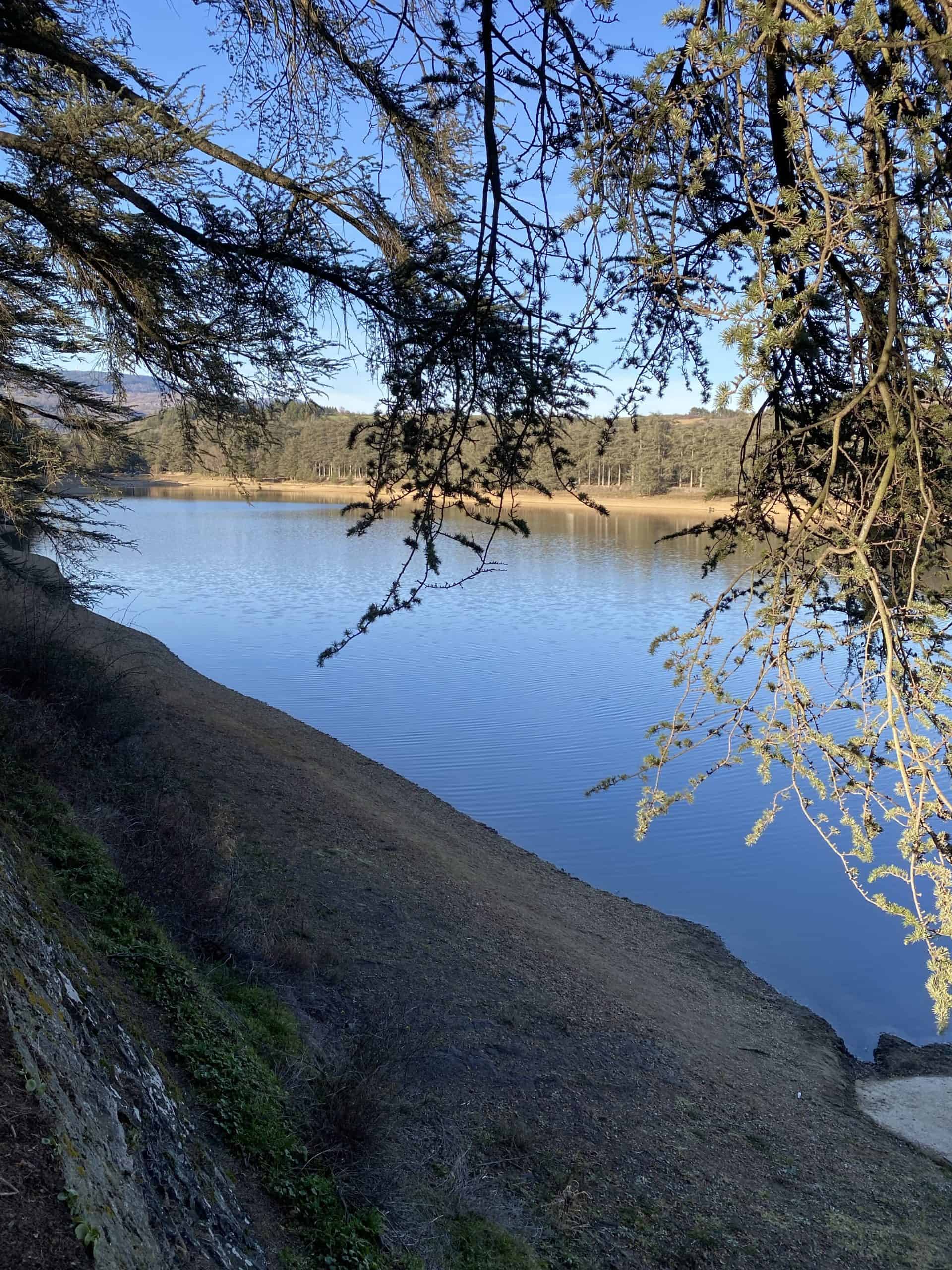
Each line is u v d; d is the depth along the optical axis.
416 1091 8.68
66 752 10.30
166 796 12.00
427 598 64.69
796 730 2.41
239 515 133.88
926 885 17.86
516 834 22.00
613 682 38.88
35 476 11.05
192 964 7.26
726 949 17.38
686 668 2.71
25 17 5.88
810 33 2.23
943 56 2.15
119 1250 2.61
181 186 5.94
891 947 17.47
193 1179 3.95
